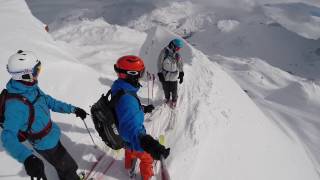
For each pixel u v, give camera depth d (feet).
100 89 26.12
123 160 18.85
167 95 26.37
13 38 25.79
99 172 17.70
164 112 25.29
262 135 33.17
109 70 40.57
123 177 17.58
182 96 28.68
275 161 31.40
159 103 27.89
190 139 22.35
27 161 10.66
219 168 22.31
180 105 27.02
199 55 40.83
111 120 13.10
